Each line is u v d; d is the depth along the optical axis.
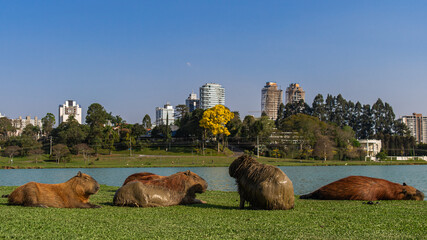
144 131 130.25
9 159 98.88
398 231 8.19
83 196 11.27
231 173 11.85
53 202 10.92
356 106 163.62
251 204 11.52
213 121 103.44
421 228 8.48
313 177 48.84
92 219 9.09
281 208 11.16
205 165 84.75
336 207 11.79
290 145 108.25
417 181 43.03
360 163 93.00
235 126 122.94
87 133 113.75
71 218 9.11
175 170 69.31
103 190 19.81
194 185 12.67
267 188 11.05
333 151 106.62
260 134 111.06
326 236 7.66
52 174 58.94
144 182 11.89
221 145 118.12
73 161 97.12
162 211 10.61
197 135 116.62
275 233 7.88
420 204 12.92
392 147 144.50
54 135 124.81
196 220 9.21
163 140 127.00
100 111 128.12
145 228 8.21
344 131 121.06
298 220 9.30
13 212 9.53
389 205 12.45
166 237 7.41
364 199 13.94
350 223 8.98
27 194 10.84
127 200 11.56
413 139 146.88
